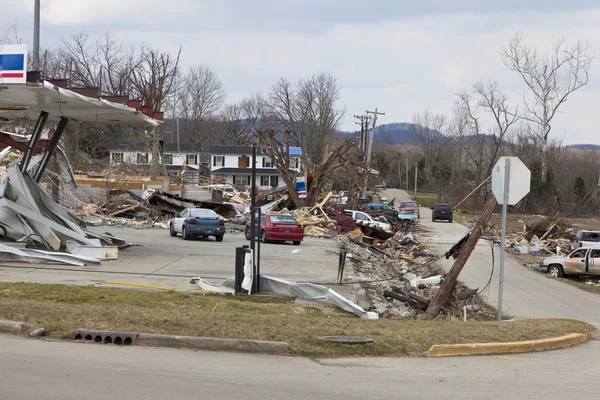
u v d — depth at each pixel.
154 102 28.09
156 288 16.95
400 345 11.27
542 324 14.55
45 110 24.58
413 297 19.08
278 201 54.78
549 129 87.50
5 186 23.70
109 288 15.98
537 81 85.69
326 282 20.23
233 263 24.31
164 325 11.20
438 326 13.31
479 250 46.06
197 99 121.44
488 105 94.44
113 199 51.25
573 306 22.84
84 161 63.88
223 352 10.31
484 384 8.96
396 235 52.25
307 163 57.31
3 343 9.87
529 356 11.55
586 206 87.62
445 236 56.91
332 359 10.30
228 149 103.88
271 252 30.12
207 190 69.44
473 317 19.03
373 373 9.39
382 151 146.75
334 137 118.81
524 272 34.25
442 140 138.38
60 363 8.76
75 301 13.65
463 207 103.38
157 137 70.62
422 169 150.38
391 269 31.08
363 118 92.94
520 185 14.14
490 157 109.31
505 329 13.28
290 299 16.45
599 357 11.76
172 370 8.76
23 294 14.01
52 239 23.05
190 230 34.31
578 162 111.25
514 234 57.66
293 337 11.12
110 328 10.86
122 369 8.63
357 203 67.56
